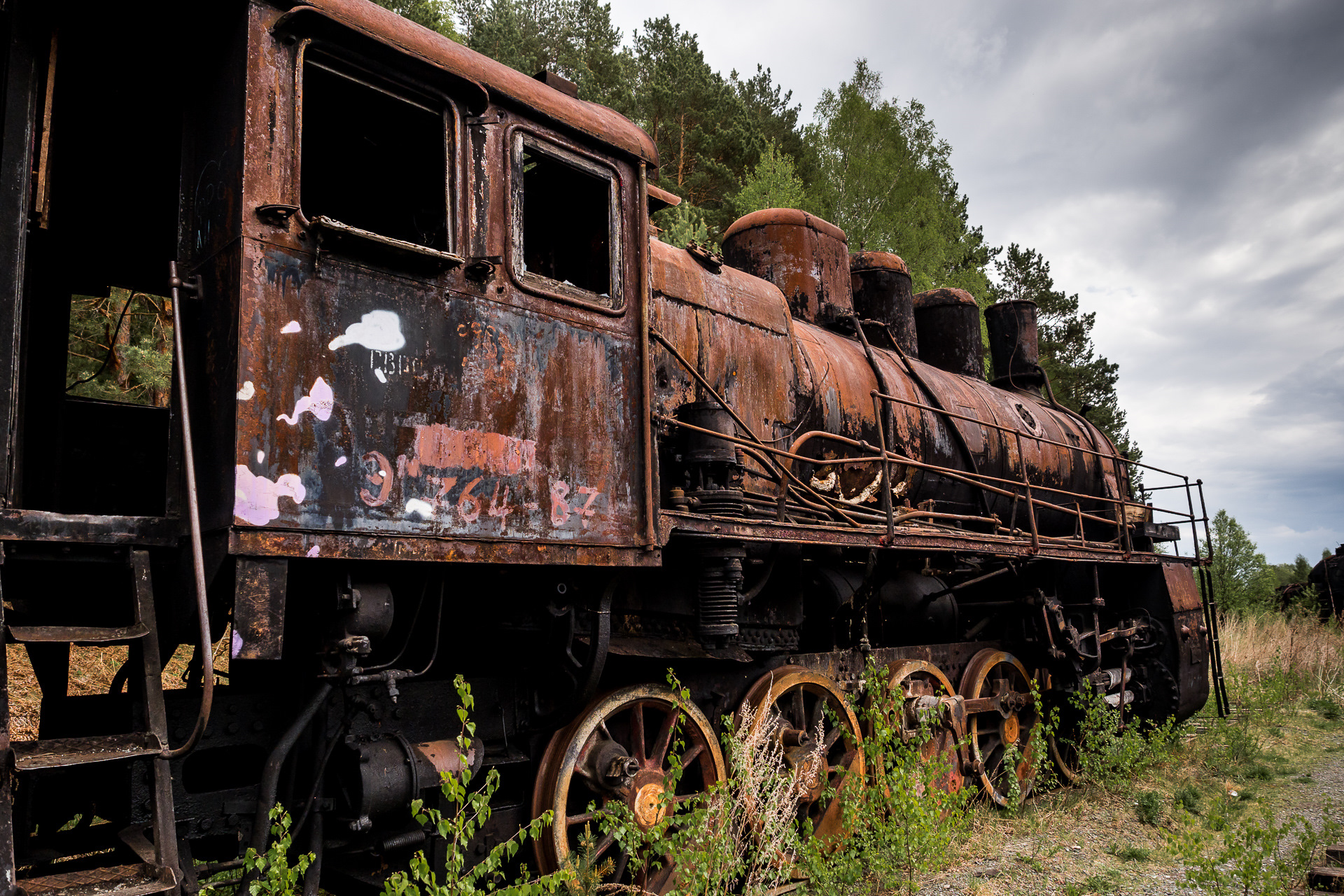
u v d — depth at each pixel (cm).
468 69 387
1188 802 734
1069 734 877
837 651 625
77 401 450
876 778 562
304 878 347
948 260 2442
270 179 323
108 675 816
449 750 383
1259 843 631
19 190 313
